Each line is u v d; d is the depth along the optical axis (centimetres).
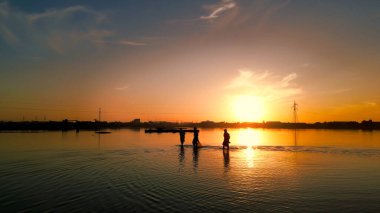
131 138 6088
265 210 1142
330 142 4928
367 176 1822
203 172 1952
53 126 14150
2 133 8512
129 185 1570
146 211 1126
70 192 1424
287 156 2830
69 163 2384
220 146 3978
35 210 1145
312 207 1181
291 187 1520
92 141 5088
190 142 4809
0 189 1494
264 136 7488
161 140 5406
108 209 1154
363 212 1120
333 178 1764
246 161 2478
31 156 2866
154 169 2075
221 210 1139
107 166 2220
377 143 4625
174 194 1377
